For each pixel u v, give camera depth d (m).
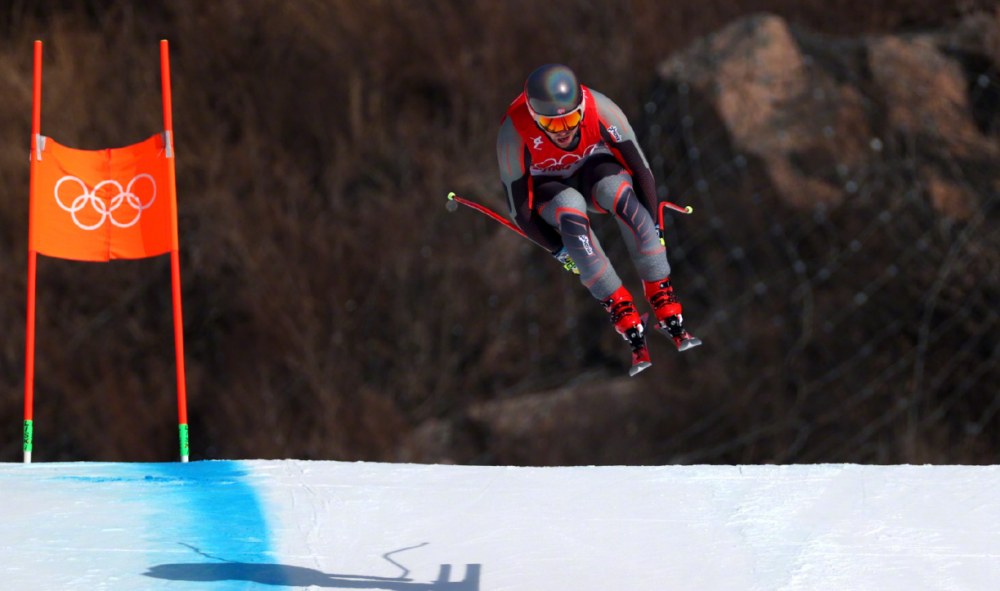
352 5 61.19
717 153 44.78
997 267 41.22
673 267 46.44
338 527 13.53
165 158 19.70
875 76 44.47
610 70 57.31
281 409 51.72
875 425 41.97
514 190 12.38
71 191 19.89
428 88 60.72
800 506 14.41
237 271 53.94
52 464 18.02
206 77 60.12
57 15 61.50
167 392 51.59
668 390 45.34
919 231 42.25
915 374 41.75
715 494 15.05
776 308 43.81
